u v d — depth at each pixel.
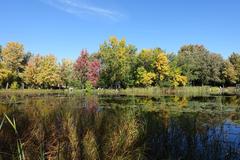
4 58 58.31
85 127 7.16
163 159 6.56
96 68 56.09
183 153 6.82
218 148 6.76
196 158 6.51
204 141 7.20
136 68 58.88
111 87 57.94
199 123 10.40
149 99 26.89
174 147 7.05
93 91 49.19
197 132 8.05
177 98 28.83
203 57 69.44
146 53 58.50
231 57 73.50
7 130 6.37
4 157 5.18
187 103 21.00
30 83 59.31
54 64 58.34
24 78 57.97
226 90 59.22
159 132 7.80
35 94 36.66
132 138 6.68
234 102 22.14
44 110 10.45
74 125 7.20
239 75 69.81
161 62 56.84
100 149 5.90
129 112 9.42
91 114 9.62
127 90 50.69
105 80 56.34
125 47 56.28
